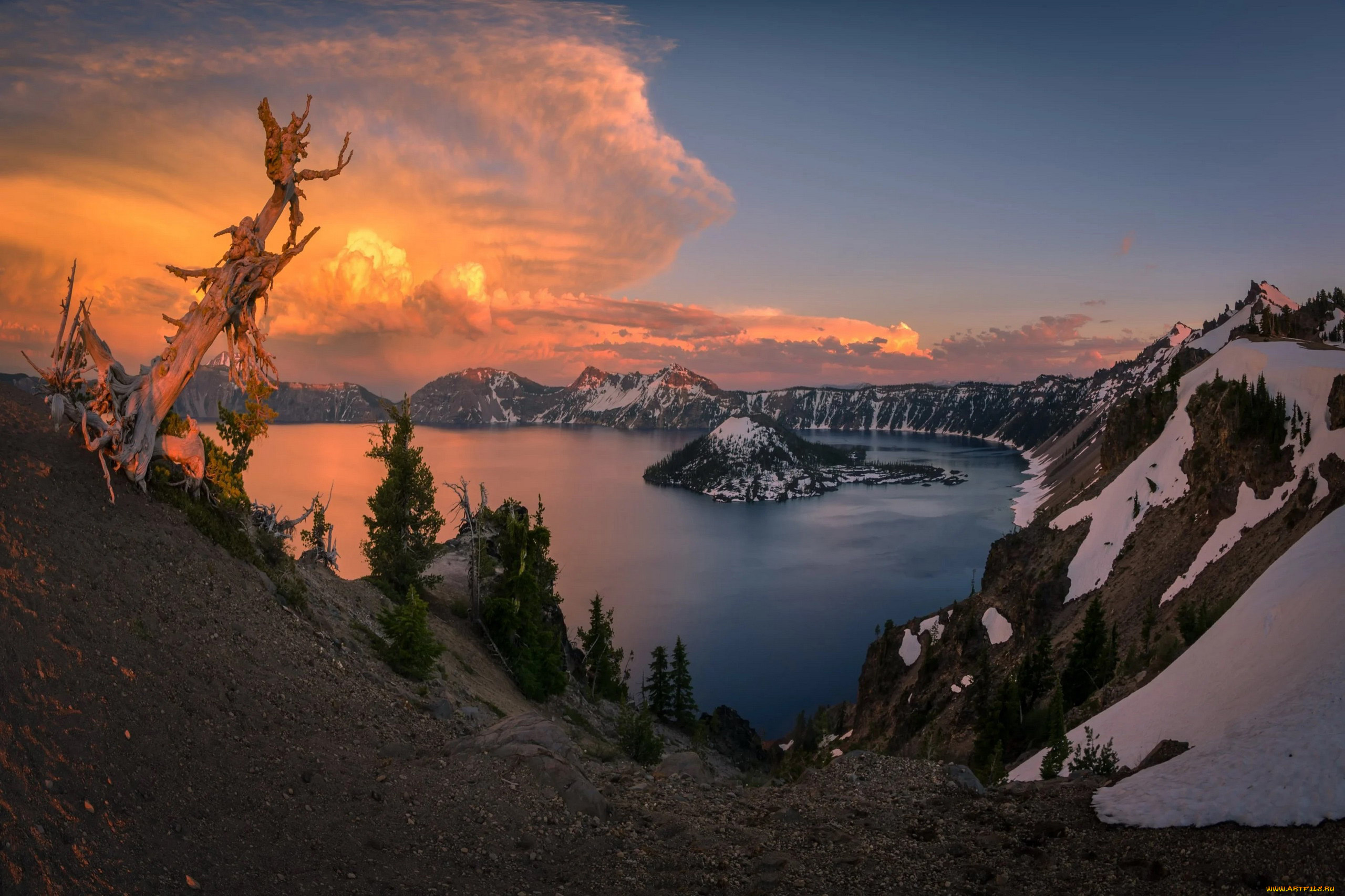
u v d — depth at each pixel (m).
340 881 12.25
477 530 70.88
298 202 27.91
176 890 10.59
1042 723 71.62
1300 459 99.12
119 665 15.27
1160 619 96.56
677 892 13.99
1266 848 13.83
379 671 30.83
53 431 23.56
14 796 10.55
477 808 16.14
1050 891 13.77
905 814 18.56
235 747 15.28
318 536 54.06
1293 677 23.64
